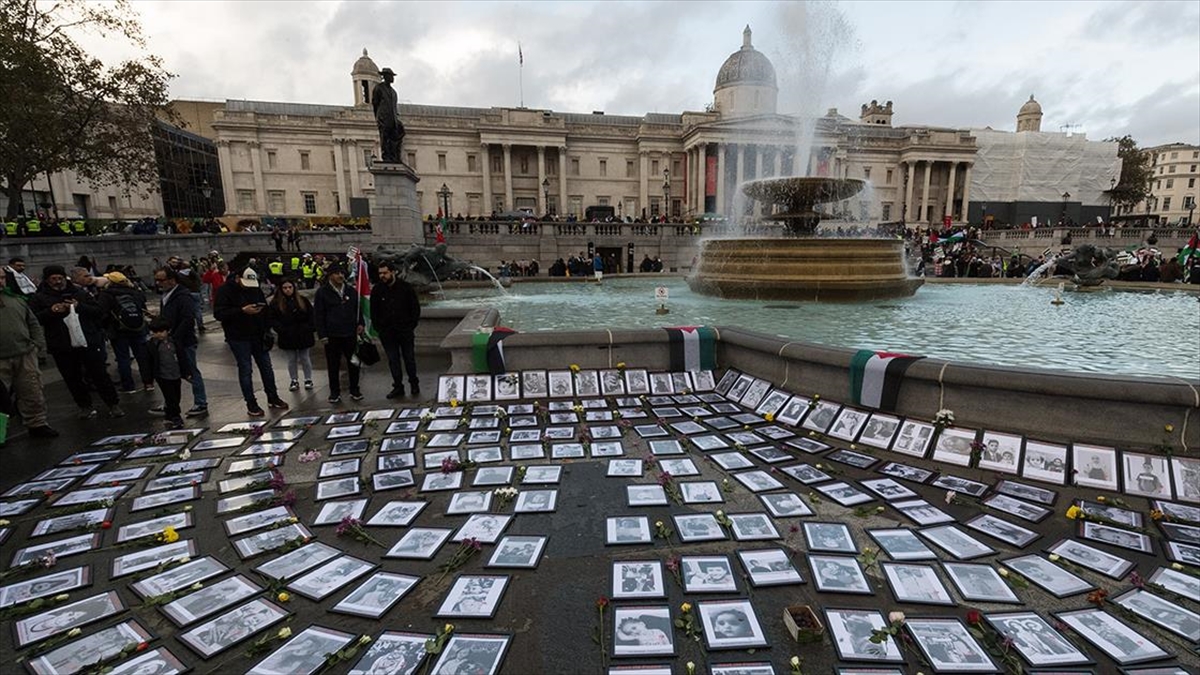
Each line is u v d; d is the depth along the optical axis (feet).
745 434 18.80
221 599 10.53
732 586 10.63
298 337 25.14
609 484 15.07
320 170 214.07
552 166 230.48
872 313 38.63
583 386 23.49
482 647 9.15
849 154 233.14
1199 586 10.61
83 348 22.16
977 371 16.78
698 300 47.39
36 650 9.27
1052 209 241.35
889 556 11.60
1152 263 64.80
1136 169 254.88
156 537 12.73
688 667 8.64
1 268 19.21
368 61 241.76
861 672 8.60
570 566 11.40
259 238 111.04
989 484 14.97
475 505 13.98
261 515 13.80
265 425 20.71
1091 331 31.32
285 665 8.84
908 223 229.66
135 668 8.85
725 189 215.10
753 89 216.13
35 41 77.10
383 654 9.04
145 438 19.69
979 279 64.95
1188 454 14.69
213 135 236.22
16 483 16.21
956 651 8.98
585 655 8.99
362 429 19.93
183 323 21.59
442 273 52.49
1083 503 13.83
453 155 220.02
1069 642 9.19
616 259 122.62
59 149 84.53
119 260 79.36
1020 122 281.54
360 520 13.43
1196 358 24.12
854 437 18.11
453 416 21.03
